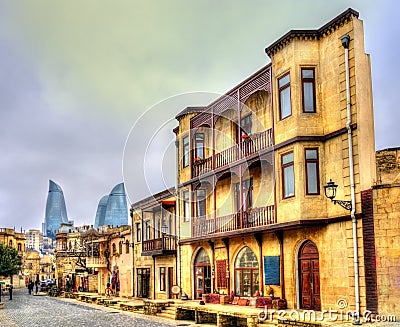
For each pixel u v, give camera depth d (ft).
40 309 113.70
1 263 203.10
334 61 62.28
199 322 72.54
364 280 56.13
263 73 70.90
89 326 73.36
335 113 61.93
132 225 125.59
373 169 59.21
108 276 149.48
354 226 57.41
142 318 82.53
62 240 274.57
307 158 63.31
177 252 99.50
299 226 63.26
